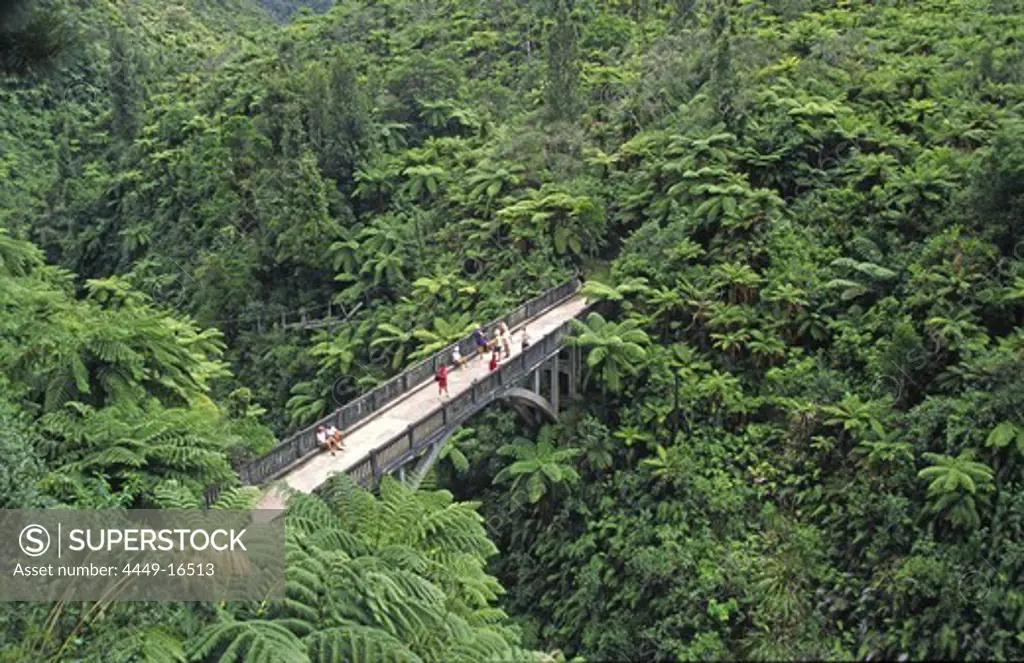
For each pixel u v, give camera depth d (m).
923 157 25.45
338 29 56.81
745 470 21.05
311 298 34.66
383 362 30.56
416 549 11.43
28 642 7.75
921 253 22.78
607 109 35.62
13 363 12.35
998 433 17.16
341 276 33.41
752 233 25.75
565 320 24.08
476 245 31.67
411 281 32.81
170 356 14.60
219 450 12.75
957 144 26.38
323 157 37.16
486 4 53.97
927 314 21.22
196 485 11.05
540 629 20.58
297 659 7.98
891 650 16.53
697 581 18.70
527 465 21.69
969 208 22.64
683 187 27.58
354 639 8.62
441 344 26.95
